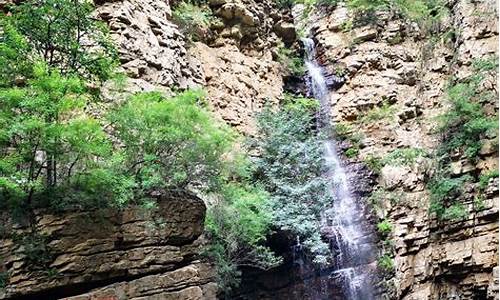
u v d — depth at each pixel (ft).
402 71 73.31
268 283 47.42
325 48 79.71
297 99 70.44
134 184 29.22
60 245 26.48
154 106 31.65
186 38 59.06
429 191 60.70
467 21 69.05
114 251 28.37
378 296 53.78
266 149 52.85
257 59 69.31
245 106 61.16
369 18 78.02
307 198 49.49
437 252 57.62
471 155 58.85
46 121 25.55
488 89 62.08
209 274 33.32
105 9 47.11
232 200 40.63
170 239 31.09
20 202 25.94
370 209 60.29
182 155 33.86
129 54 46.32
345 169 65.87
